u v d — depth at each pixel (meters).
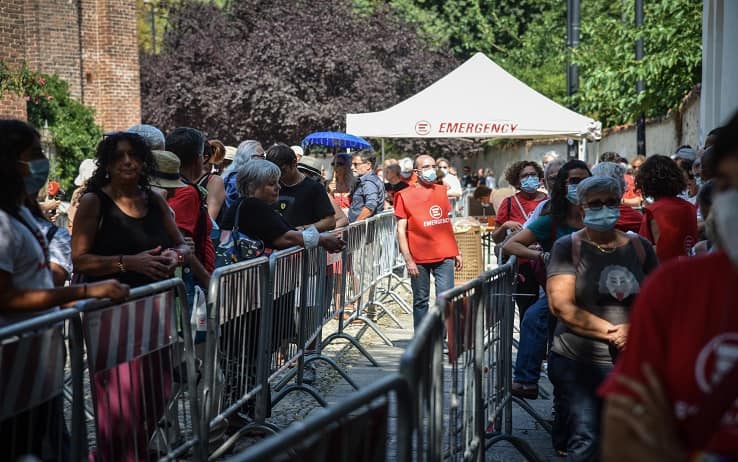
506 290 6.08
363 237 9.84
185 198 5.88
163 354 4.73
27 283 3.88
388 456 5.46
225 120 34.72
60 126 22.97
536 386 6.70
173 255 4.86
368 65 35.12
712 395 2.11
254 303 5.90
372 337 10.32
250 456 2.12
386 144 37.25
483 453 5.08
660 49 17.95
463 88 14.16
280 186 7.93
